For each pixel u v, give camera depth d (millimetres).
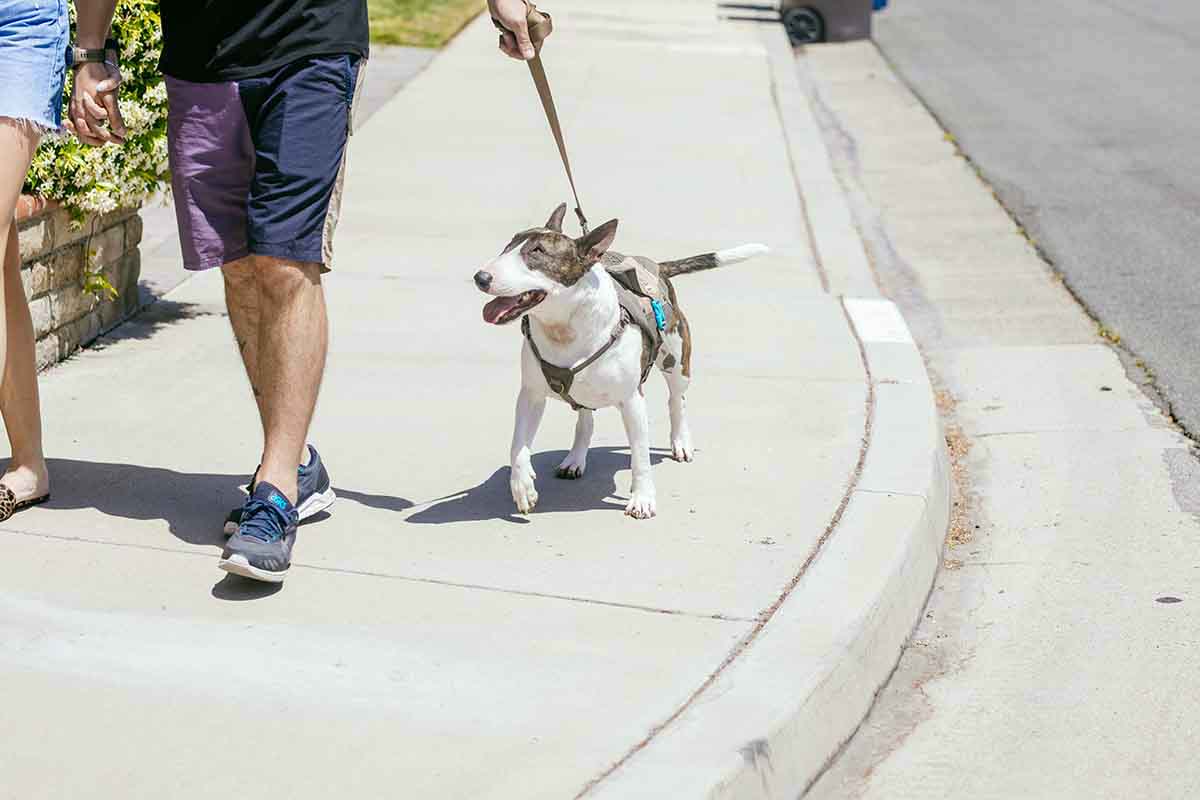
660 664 4043
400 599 4387
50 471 5258
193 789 3416
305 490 4867
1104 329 8211
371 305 7582
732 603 4422
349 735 3650
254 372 4984
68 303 6578
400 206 9688
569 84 14117
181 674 3918
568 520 5027
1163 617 4789
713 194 10367
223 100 4500
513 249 4551
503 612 4324
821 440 5824
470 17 17422
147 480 5219
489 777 3479
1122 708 4242
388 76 14086
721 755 3559
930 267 9695
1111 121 14492
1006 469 6184
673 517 5059
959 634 4734
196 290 7785
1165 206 11117
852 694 4129
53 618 4188
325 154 4492
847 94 16625
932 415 6074
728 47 16969
